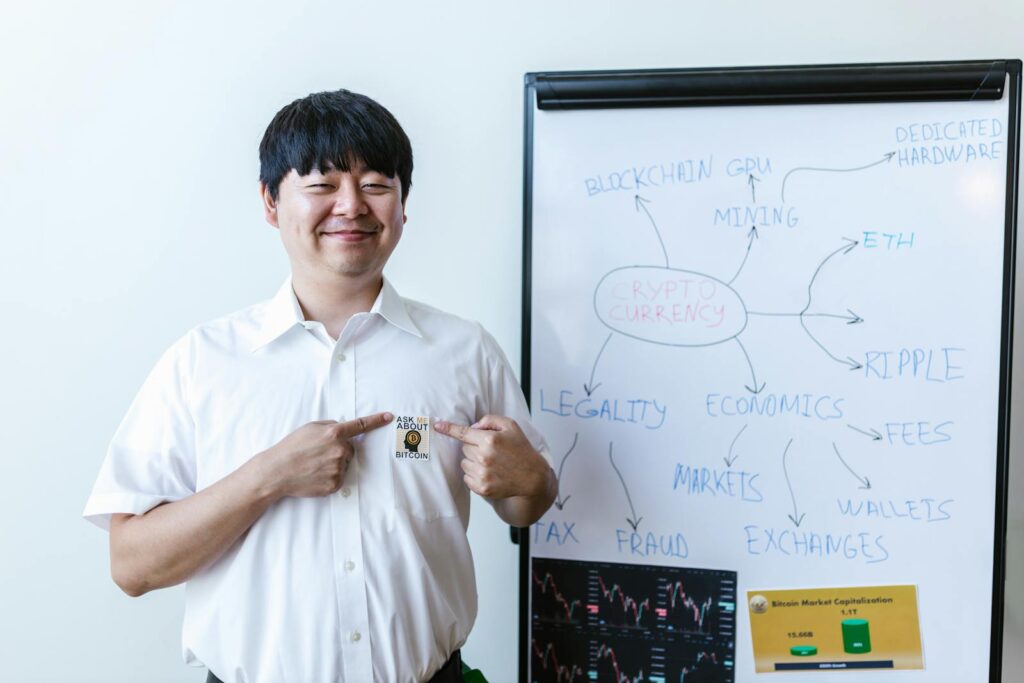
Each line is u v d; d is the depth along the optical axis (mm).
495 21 1377
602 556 1218
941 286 1149
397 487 964
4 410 1457
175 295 1444
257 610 934
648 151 1191
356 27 1396
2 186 1430
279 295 1007
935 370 1153
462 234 1420
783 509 1180
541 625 1235
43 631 1488
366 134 919
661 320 1196
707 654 1196
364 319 991
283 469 885
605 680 1222
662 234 1192
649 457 1204
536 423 1229
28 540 1474
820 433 1171
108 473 953
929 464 1157
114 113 1421
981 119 1136
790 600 1181
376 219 936
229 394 966
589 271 1210
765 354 1177
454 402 1021
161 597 1480
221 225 1432
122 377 1457
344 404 977
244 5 1401
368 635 935
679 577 1200
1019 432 1346
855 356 1164
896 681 1171
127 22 1407
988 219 1140
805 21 1328
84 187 1431
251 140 1418
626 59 1360
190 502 898
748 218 1175
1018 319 1323
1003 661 1386
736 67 1164
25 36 1411
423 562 964
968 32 1309
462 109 1396
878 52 1321
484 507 1449
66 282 1444
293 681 929
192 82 1414
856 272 1160
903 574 1166
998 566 1147
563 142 1207
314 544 935
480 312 1431
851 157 1156
